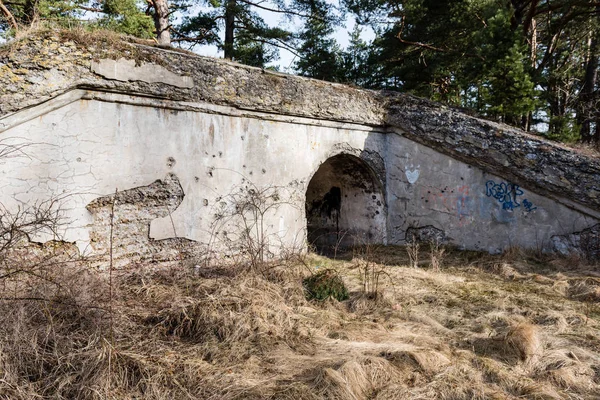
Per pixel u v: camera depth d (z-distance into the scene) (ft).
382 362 12.52
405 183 31.71
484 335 15.43
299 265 22.48
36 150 18.06
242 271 19.90
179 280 20.26
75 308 13.88
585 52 57.36
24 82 17.69
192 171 22.68
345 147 29.86
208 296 16.39
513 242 27.63
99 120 19.74
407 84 53.26
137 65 20.42
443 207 30.22
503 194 27.91
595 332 15.76
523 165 26.78
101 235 19.97
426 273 23.86
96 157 19.67
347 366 11.85
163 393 11.25
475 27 44.83
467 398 11.31
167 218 21.95
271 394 11.09
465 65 39.37
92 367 11.58
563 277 22.41
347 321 16.74
